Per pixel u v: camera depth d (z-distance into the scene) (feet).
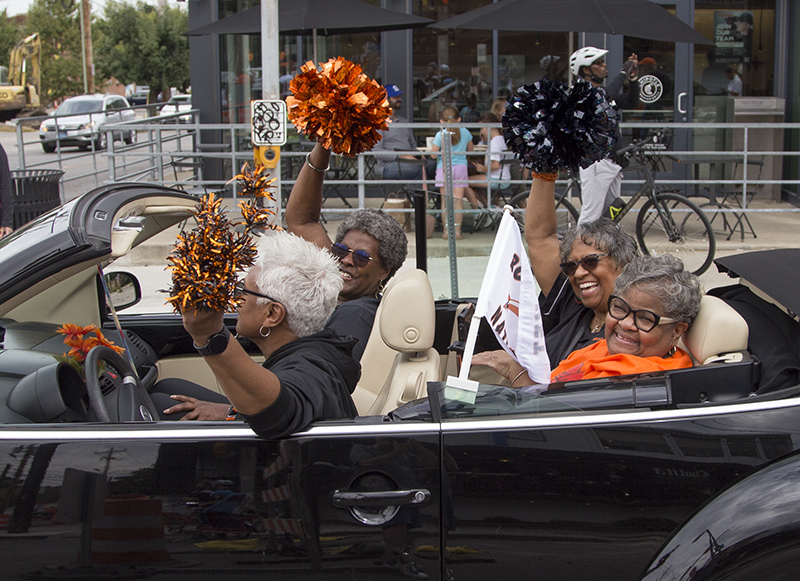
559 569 6.10
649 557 6.06
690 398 6.50
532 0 25.17
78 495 6.05
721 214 30.60
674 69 34.83
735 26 35.09
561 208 26.84
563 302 10.14
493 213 20.81
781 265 8.02
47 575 6.07
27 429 6.21
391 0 34.35
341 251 10.30
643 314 7.66
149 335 11.32
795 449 6.11
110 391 7.49
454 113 30.01
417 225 12.35
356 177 31.68
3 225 21.03
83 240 6.50
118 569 6.08
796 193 34.99
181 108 64.44
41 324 9.26
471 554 6.10
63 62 146.41
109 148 29.60
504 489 6.06
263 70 18.16
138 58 121.29
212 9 35.17
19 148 32.58
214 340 5.33
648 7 25.43
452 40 34.73
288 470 6.08
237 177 5.75
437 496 6.08
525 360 7.48
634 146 24.93
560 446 6.10
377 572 6.11
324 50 35.19
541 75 34.91
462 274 18.22
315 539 6.08
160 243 24.38
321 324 6.98
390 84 34.88
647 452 6.10
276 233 7.20
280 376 6.26
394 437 6.11
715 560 5.88
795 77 34.94
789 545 5.87
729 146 35.68
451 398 6.39
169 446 6.11
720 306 7.66
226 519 6.08
